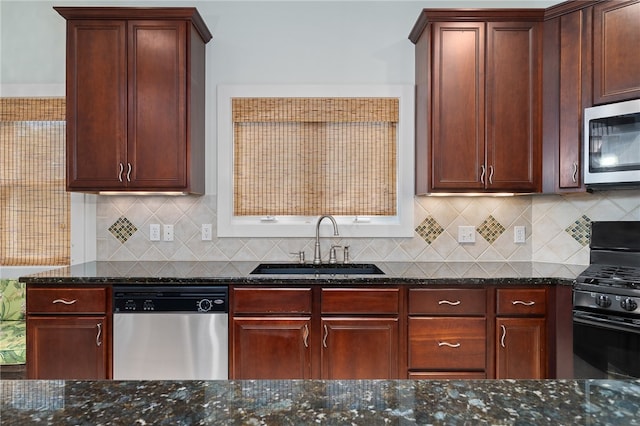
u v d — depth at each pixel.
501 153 2.48
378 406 0.65
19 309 2.78
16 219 2.87
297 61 2.87
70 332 2.21
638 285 1.96
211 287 2.22
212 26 2.87
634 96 2.17
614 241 2.51
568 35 2.38
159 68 2.48
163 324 2.21
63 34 2.87
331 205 2.91
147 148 2.49
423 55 2.62
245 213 2.90
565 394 0.70
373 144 2.88
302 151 2.89
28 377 2.21
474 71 2.48
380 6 2.87
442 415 0.62
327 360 2.21
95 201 2.86
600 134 2.24
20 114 2.84
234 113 2.85
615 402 0.67
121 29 2.48
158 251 2.87
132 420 0.60
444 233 2.87
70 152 2.48
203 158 2.81
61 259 2.87
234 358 2.21
